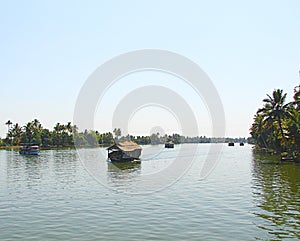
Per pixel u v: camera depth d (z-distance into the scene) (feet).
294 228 78.95
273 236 73.36
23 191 138.41
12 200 118.21
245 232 76.23
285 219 86.84
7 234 77.61
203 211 96.17
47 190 139.64
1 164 289.53
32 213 97.40
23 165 278.46
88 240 72.49
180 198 115.96
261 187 137.69
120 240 72.02
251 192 126.00
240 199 112.78
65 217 92.02
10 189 144.56
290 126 250.98
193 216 90.79
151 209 99.60
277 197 115.55
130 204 107.24
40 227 82.74
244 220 86.22
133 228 80.43
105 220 88.02
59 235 76.23
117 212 96.58
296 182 151.02
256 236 73.41
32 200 117.60
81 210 100.01
